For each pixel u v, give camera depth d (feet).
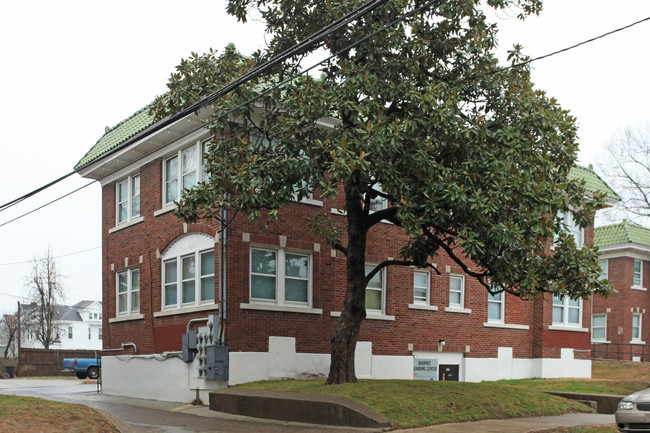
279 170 47.62
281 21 54.70
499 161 47.37
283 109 56.34
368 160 46.39
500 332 83.46
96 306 299.99
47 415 36.86
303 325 63.67
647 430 39.70
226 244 59.77
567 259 52.49
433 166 46.09
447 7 49.93
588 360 93.45
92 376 116.37
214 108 53.06
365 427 42.37
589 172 102.22
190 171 67.26
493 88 52.70
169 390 63.36
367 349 68.90
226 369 57.62
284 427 44.34
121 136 75.92
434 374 75.61
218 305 59.31
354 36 50.26
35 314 213.66
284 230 63.62
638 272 131.44
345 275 67.77
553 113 52.85
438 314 76.54
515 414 50.57
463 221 47.42
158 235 70.54
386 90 49.75
